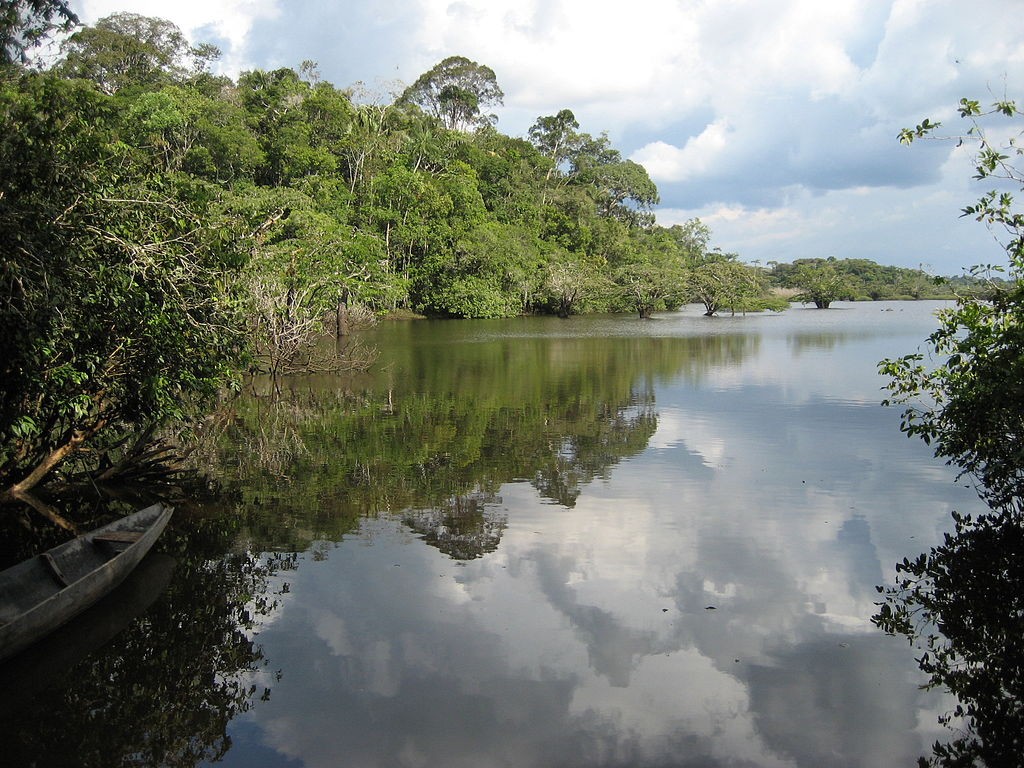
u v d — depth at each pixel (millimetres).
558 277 52781
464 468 10883
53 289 7086
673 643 5770
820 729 4715
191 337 9141
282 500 9375
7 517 8812
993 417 7527
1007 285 7430
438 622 6098
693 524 8375
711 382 19656
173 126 38719
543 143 87188
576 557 7453
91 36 47312
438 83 79438
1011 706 4949
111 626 6082
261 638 5855
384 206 49406
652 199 85688
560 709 4898
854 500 9203
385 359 25391
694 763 4383
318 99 50250
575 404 16328
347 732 4664
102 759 4484
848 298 84562
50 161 7363
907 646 5734
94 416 9555
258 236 17719
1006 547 7609
